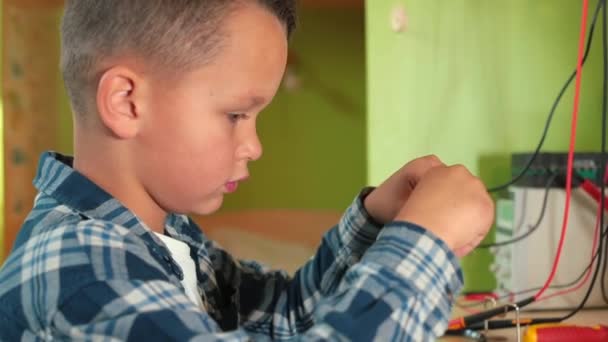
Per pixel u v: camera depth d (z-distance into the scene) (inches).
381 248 19.2
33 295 19.5
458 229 19.5
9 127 58.6
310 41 94.8
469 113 42.2
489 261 41.5
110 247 20.0
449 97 42.3
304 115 95.9
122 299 18.6
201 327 18.7
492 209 20.2
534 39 41.8
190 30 21.1
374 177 42.8
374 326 17.5
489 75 42.0
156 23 21.2
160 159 21.9
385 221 26.5
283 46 22.9
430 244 18.9
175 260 24.7
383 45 42.9
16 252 21.4
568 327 27.1
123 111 21.5
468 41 42.1
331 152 96.0
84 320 18.4
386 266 18.6
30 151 64.4
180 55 21.1
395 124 42.9
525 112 41.8
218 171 22.1
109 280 19.0
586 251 35.1
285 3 23.9
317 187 96.3
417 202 20.0
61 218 21.7
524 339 27.3
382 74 42.9
